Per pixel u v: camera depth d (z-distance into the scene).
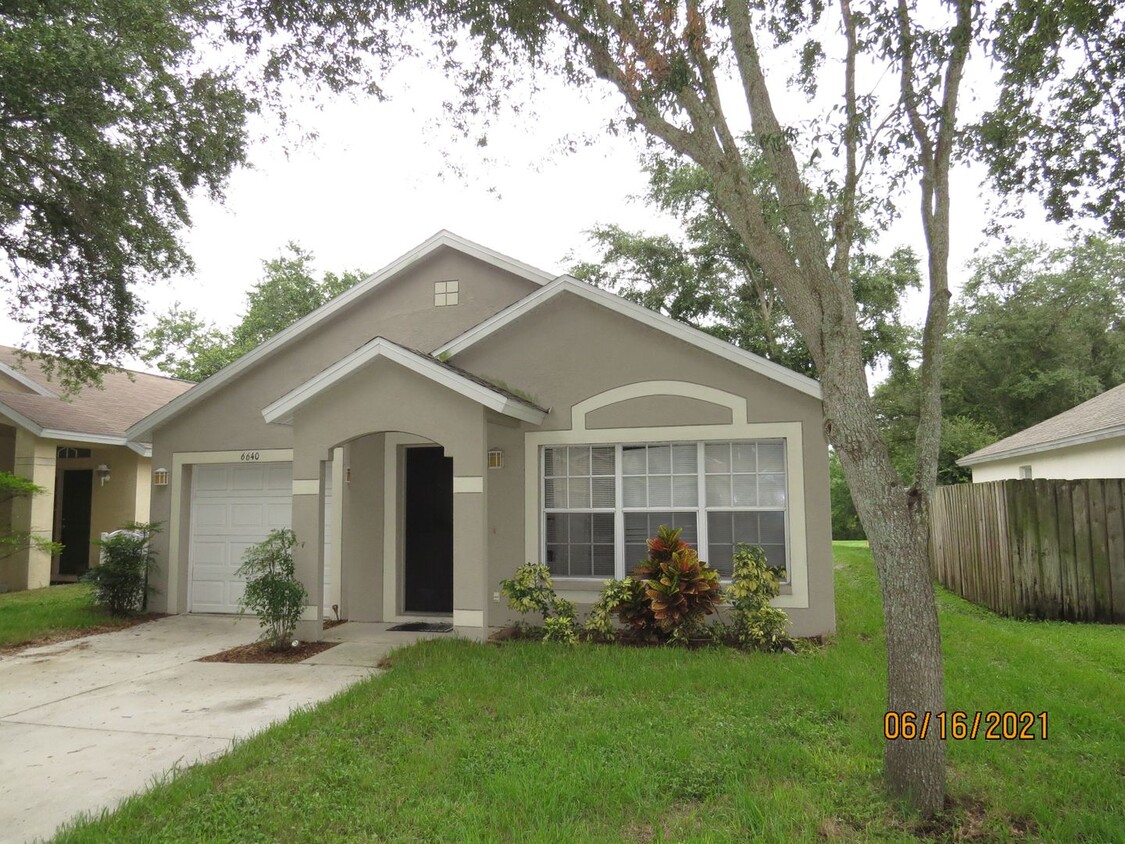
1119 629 9.73
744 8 5.61
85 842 4.21
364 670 8.05
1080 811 4.39
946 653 8.16
